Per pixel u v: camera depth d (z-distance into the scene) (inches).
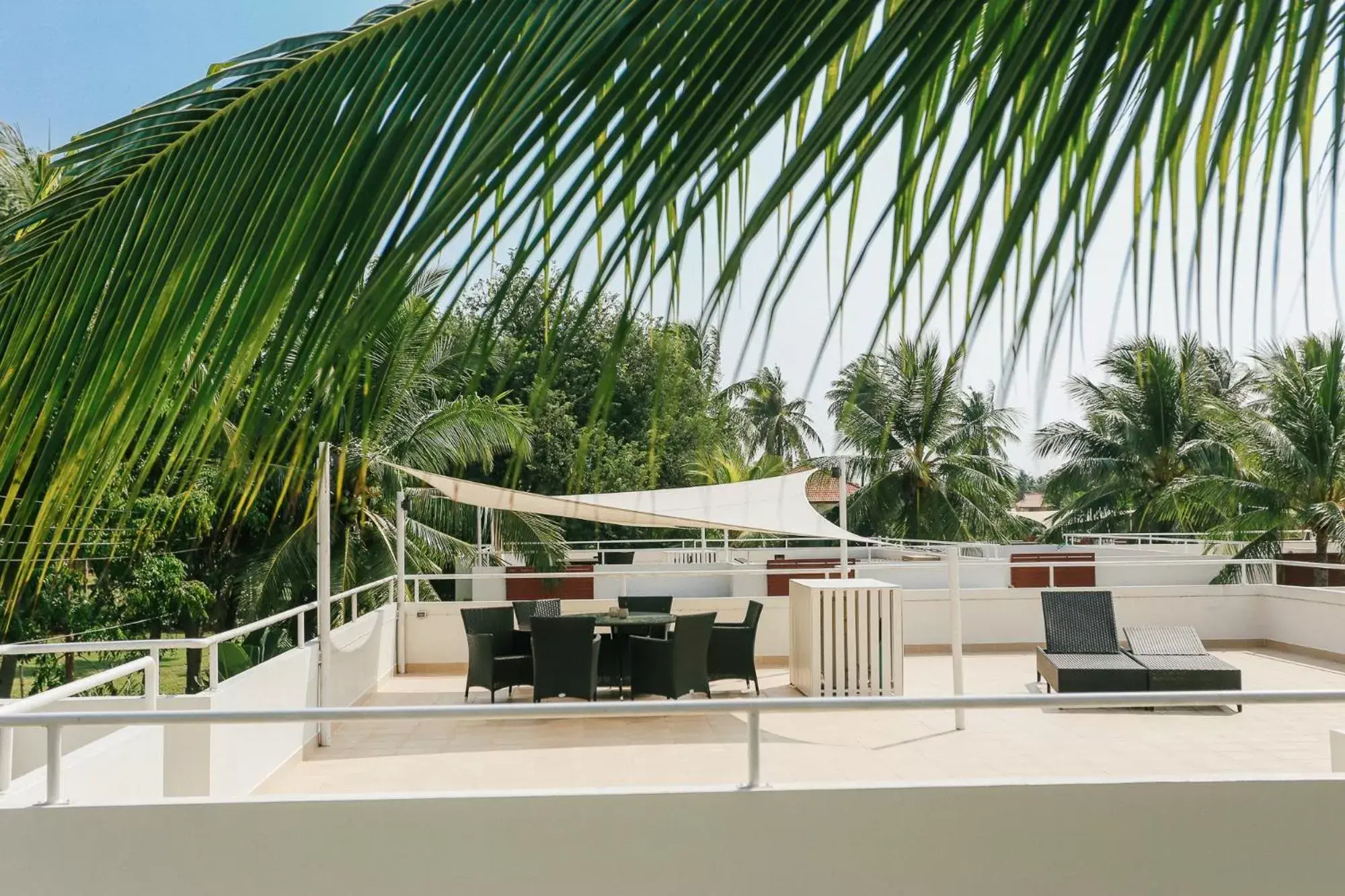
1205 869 132.9
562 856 132.3
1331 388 808.3
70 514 32.4
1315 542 868.6
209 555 613.6
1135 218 21.8
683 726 326.6
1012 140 21.2
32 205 34.6
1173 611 490.0
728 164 22.0
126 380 32.0
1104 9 21.0
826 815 132.6
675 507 331.0
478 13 28.5
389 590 573.6
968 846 132.8
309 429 28.1
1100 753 286.0
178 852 131.6
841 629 360.8
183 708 213.2
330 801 132.3
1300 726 317.4
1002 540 1146.7
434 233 24.5
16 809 130.5
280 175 30.5
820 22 22.5
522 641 397.4
